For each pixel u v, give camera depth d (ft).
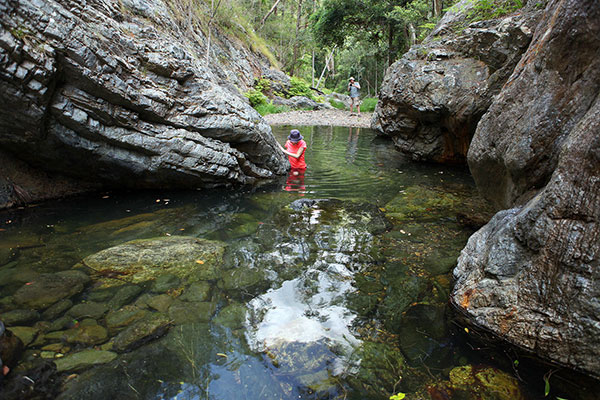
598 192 5.81
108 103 13.14
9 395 4.96
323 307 7.82
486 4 20.57
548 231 6.36
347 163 24.03
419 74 21.63
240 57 71.82
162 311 7.41
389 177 20.20
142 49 14.21
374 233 12.03
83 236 10.99
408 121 23.66
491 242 7.80
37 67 10.62
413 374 5.95
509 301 6.77
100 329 6.71
